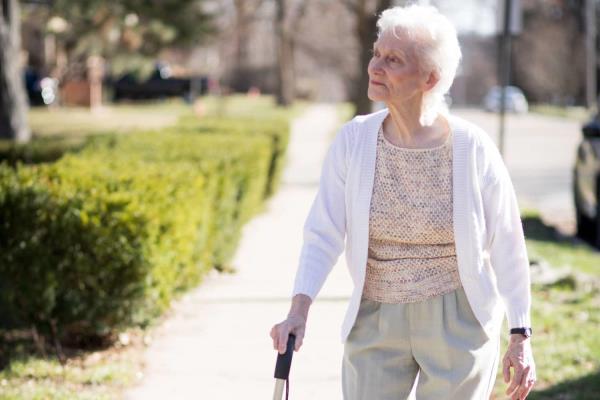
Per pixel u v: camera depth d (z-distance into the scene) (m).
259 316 16.27
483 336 7.11
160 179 15.26
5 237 13.33
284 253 22.70
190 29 49.72
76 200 13.27
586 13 128.00
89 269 13.30
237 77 168.88
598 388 12.25
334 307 16.83
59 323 13.55
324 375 12.81
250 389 12.27
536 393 12.09
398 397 7.20
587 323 15.99
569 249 24.66
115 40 55.38
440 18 7.01
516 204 7.20
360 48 56.34
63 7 50.50
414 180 7.05
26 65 99.81
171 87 120.31
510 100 136.38
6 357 13.78
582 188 26.64
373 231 7.15
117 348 14.16
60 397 11.52
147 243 13.40
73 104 96.00
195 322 15.80
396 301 7.12
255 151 26.09
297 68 191.00
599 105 27.27
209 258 19.22
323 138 71.38
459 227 6.99
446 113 7.25
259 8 116.94
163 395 11.99
